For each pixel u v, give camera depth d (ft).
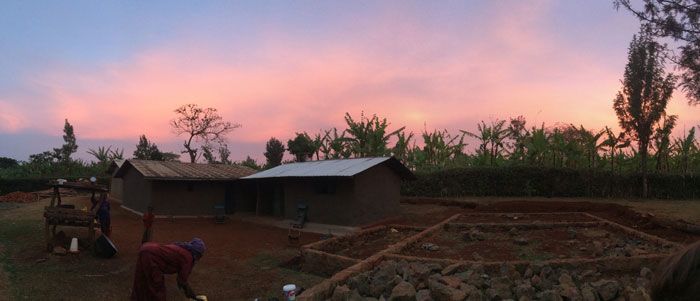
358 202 63.77
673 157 93.56
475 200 81.15
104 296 33.09
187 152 138.31
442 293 25.38
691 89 47.16
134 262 43.52
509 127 101.76
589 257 35.78
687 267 4.01
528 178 86.12
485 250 39.58
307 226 66.85
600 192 82.43
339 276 29.58
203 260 44.65
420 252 39.42
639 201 74.38
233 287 35.14
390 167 69.82
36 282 35.63
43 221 64.49
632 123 76.59
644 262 31.01
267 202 84.43
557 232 47.01
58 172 144.15
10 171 148.46
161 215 79.51
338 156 104.73
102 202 48.37
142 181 83.66
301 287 32.24
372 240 50.47
